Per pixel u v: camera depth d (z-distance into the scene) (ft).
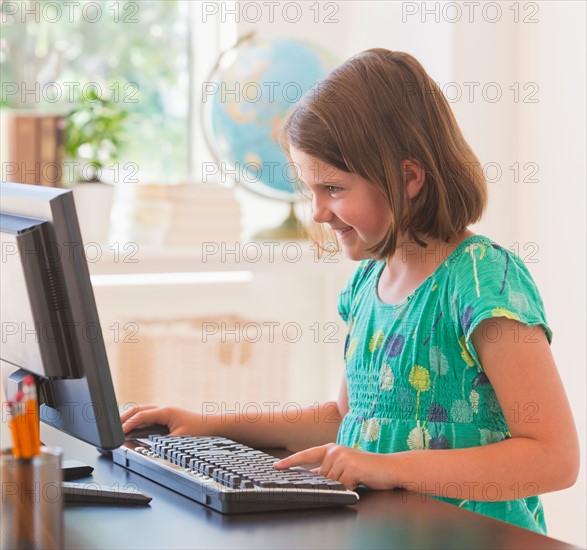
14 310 3.54
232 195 9.02
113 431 3.48
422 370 4.58
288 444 5.11
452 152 4.65
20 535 3.13
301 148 4.54
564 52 7.77
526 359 4.19
